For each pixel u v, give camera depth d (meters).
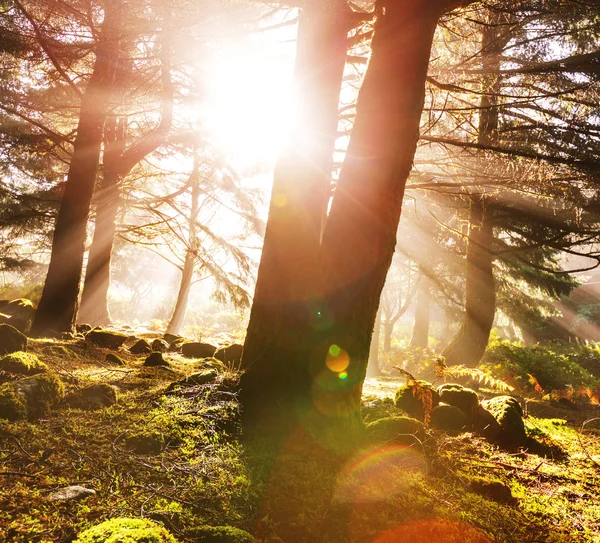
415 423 5.16
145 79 9.72
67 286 9.35
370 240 4.76
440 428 6.13
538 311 19.39
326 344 4.72
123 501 2.94
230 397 4.84
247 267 15.45
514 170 8.95
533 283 17.14
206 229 15.39
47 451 3.45
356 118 4.97
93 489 3.04
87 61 11.11
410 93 4.84
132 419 4.28
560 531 3.75
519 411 6.69
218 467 3.61
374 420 5.71
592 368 19.56
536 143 9.09
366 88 4.94
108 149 13.65
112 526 2.37
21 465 3.23
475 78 8.95
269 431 4.42
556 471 5.20
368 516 3.37
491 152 8.91
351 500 3.48
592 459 5.80
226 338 19.69
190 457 3.76
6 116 12.04
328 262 4.82
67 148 14.09
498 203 12.41
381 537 3.14
